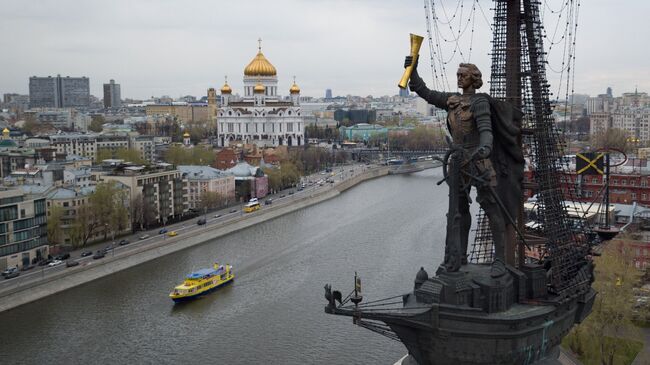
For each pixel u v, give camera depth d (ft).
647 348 372.58
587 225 192.75
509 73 168.04
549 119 170.19
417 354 150.00
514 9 166.71
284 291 547.08
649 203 651.66
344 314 144.46
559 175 175.63
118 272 617.21
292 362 403.75
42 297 538.06
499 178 158.40
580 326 354.74
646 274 463.42
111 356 424.46
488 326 141.28
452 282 145.18
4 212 588.91
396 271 587.68
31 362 416.05
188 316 495.82
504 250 152.05
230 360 411.95
